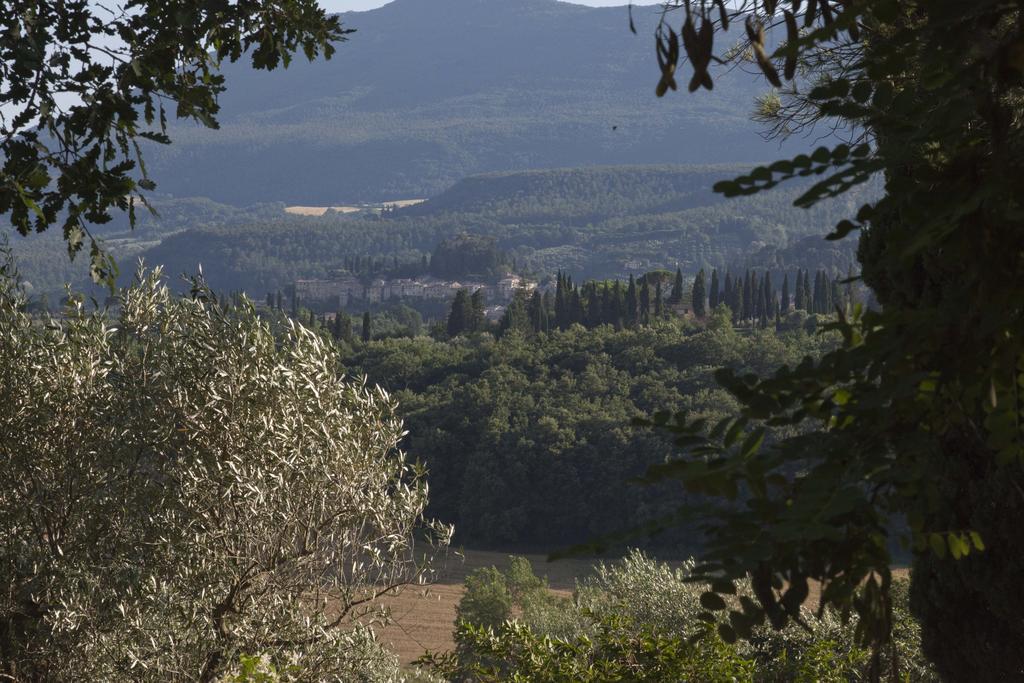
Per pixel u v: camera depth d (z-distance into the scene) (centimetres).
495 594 5775
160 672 1162
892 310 255
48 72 677
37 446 1277
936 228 230
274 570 1237
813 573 231
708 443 254
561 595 6462
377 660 1254
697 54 243
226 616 1218
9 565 1224
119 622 1200
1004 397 250
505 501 11944
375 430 1298
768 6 277
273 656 1191
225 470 1202
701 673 873
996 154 220
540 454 12019
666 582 1881
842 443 242
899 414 245
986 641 751
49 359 1307
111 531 1279
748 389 259
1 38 658
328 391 1280
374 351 15288
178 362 1293
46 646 1180
